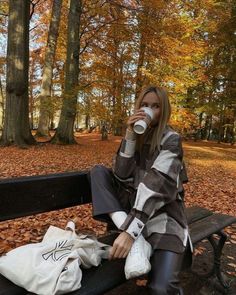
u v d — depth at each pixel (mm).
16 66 13977
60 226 4586
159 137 2232
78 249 1982
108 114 13164
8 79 14117
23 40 14070
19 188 2223
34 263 1790
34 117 37594
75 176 2621
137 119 2191
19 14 13820
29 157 11344
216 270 3322
